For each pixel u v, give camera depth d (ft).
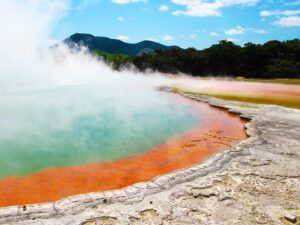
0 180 24.86
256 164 26.55
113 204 19.49
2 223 17.01
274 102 63.62
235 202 20.03
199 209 19.10
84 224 17.28
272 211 18.99
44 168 27.73
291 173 24.75
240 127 43.39
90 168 28.04
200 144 35.88
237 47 187.11
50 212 18.29
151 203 19.71
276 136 35.24
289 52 180.86
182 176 23.75
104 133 39.86
